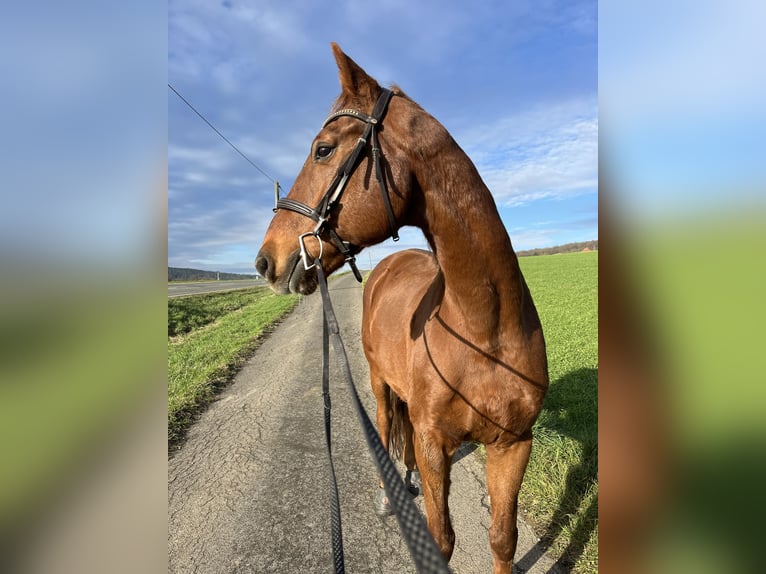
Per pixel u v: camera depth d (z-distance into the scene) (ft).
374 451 2.67
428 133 5.04
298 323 36.35
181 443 12.87
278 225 5.43
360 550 7.98
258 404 15.97
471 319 5.16
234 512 9.27
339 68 5.22
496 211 5.19
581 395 14.26
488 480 5.97
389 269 9.70
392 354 7.37
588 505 8.35
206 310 48.83
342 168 5.09
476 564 7.42
